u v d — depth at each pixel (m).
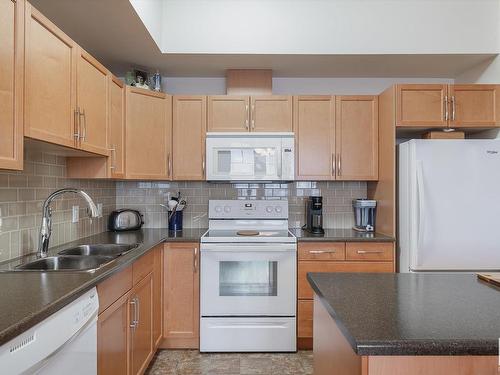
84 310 1.14
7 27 1.16
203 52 2.50
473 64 2.72
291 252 2.42
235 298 2.42
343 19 2.53
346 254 2.45
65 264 1.71
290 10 2.53
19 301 0.98
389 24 2.52
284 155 2.66
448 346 0.72
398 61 2.66
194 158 2.72
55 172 2.00
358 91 3.06
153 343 2.16
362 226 2.86
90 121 1.81
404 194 2.40
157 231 2.79
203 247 2.41
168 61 2.66
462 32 2.51
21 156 1.22
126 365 1.65
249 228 2.92
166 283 2.44
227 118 2.73
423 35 2.51
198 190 3.04
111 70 2.85
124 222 2.77
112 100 2.18
